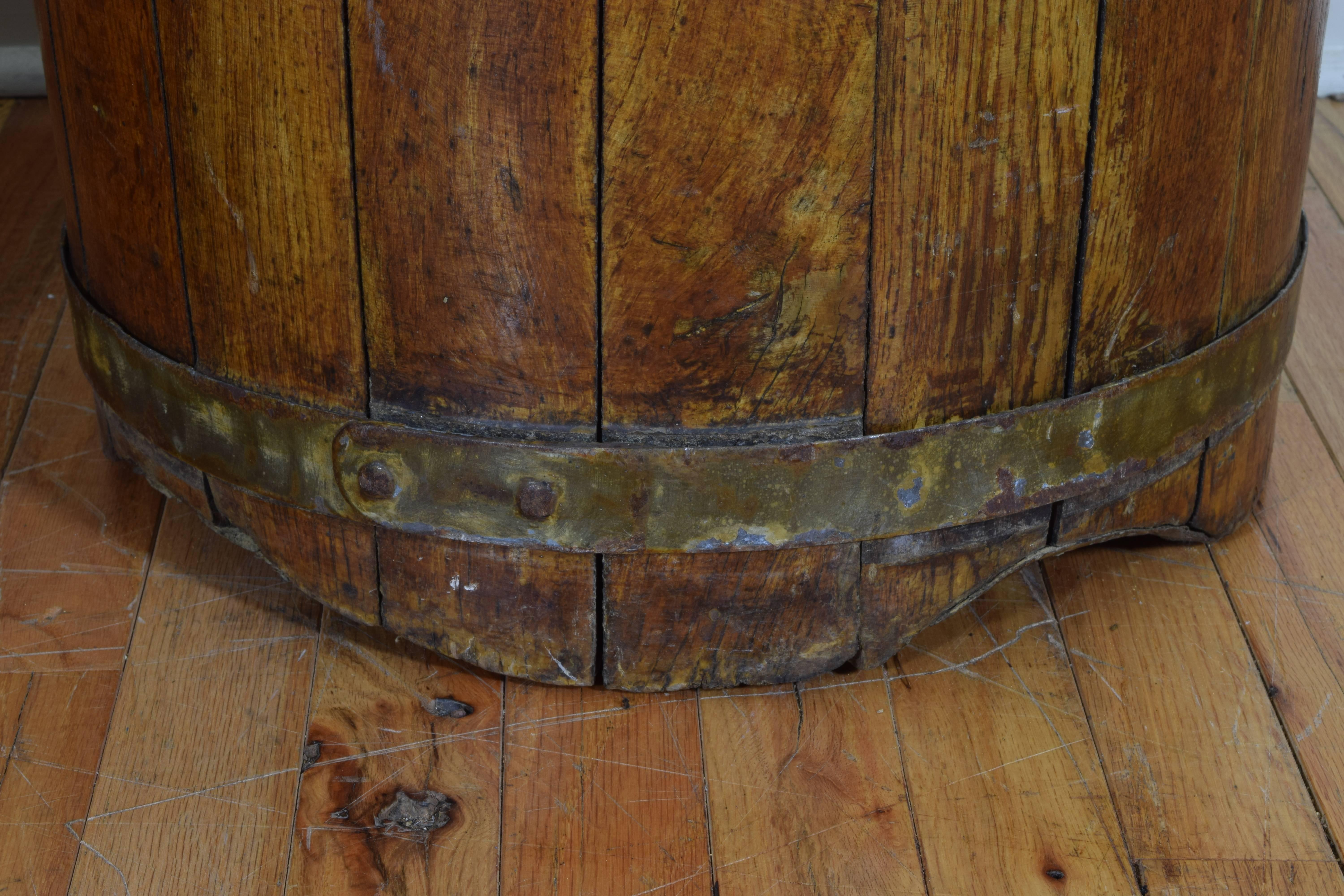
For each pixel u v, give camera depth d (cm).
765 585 85
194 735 86
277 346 84
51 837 83
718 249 80
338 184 81
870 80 79
